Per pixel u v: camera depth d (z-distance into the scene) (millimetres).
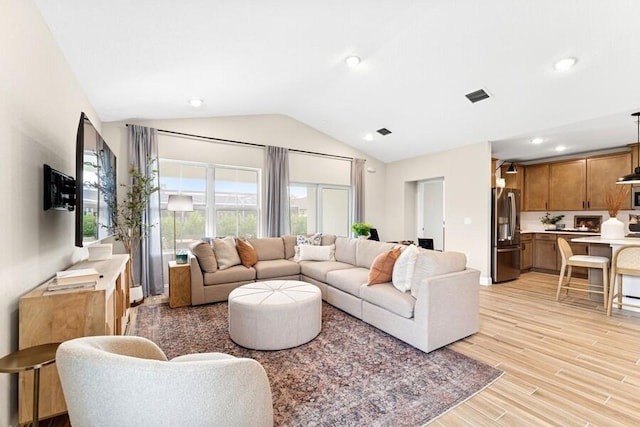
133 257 3988
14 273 1528
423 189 6512
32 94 1765
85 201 1985
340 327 2920
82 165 1844
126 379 824
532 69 3049
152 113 4027
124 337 1245
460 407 1710
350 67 3449
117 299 2301
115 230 3324
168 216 4445
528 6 2381
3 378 1416
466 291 2633
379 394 1833
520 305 3666
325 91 4215
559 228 5977
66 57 2400
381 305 2758
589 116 3674
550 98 3447
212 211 4781
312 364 2207
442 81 3568
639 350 2443
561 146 5137
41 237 1895
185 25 2166
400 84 3795
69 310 1562
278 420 1596
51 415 1507
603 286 3615
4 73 1440
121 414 838
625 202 4938
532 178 6191
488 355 2346
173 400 850
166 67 2775
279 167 5258
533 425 1562
